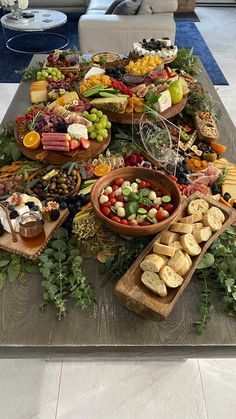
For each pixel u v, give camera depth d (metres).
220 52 4.09
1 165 1.67
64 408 1.47
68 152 1.58
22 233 1.26
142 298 1.09
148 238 1.28
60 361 1.58
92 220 1.34
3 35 4.37
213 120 1.88
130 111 1.77
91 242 1.32
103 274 1.25
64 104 1.85
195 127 1.85
